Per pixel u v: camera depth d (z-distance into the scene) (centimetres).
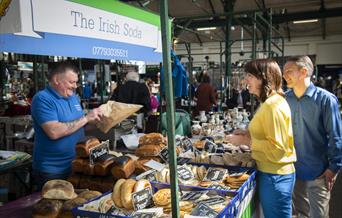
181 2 1056
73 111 203
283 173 178
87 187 161
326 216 230
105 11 167
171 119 107
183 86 400
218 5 1032
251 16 469
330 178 217
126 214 125
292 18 1128
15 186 295
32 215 134
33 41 131
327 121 213
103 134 249
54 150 190
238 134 223
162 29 104
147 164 178
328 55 1562
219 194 146
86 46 155
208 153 212
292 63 224
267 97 179
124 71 653
